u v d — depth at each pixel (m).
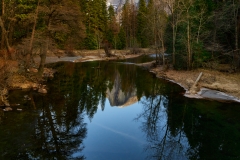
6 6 21.55
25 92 15.36
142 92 18.19
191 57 24.59
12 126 10.10
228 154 8.58
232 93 15.85
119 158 8.14
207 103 14.48
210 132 10.52
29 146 8.57
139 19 57.06
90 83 20.89
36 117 11.37
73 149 8.56
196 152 8.73
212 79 19.41
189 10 24.61
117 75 25.77
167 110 13.48
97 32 48.44
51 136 9.54
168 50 29.73
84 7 48.69
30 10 18.81
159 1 26.08
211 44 25.12
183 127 11.24
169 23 27.78
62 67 29.59
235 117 12.12
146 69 30.09
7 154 7.91
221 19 22.88
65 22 18.97
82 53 44.88
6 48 19.88
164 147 9.25
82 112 12.77
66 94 16.08
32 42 18.38
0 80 14.89
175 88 18.89
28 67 19.27
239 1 20.39
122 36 55.94
